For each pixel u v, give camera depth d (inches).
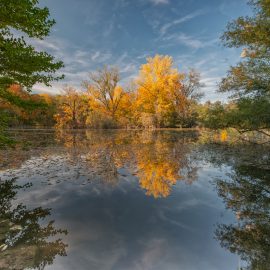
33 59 270.5
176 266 129.6
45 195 237.3
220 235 163.3
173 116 1926.7
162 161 421.7
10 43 261.7
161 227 173.3
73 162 404.5
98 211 199.5
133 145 675.4
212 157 466.9
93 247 145.8
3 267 123.9
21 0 243.1
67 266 127.0
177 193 249.6
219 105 451.2
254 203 226.4
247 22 381.4
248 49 402.9
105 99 2034.9
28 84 292.4
